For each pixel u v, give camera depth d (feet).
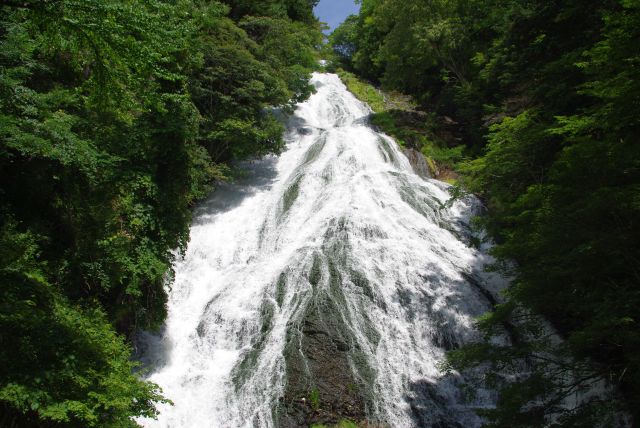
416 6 96.27
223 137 69.46
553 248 29.12
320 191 67.26
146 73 30.12
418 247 54.13
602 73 33.94
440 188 70.74
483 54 87.04
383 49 110.11
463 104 95.09
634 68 29.66
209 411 38.86
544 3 56.13
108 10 25.98
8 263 25.07
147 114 44.11
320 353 40.40
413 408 37.70
